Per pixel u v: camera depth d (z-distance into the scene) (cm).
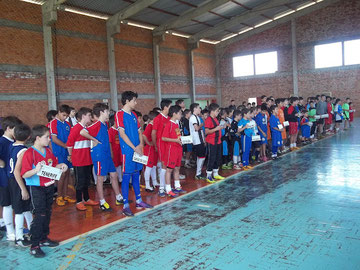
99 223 383
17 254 306
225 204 428
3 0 935
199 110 598
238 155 680
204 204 434
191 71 1780
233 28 1794
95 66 1230
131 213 403
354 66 1625
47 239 320
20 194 321
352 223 337
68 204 482
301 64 1770
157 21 1441
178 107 476
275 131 753
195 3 1341
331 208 388
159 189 512
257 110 736
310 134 1032
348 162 660
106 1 1127
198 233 330
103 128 431
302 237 307
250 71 1945
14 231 351
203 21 1573
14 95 962
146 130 529
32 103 1011
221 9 1479
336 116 1229
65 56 1116
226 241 306
